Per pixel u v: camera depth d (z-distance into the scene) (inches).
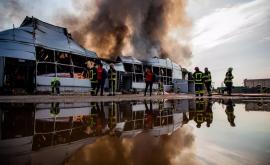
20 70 673.0
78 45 868.6
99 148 63.1
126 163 48.5
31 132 95.0
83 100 385.7
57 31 831.7
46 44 735.1
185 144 68.9
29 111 198.2
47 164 48.5
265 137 82.0
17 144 71.0
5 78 639.8
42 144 70.6
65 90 778.2
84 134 89.2
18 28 709.9
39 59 760.3
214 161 51.2
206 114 177.3
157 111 202.4
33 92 689.0
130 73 1025.5
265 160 52.1
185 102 344.8
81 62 869.8
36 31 737.6
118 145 67.1
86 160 50.9
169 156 54.6
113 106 261.6
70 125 116.3
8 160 51.8
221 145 67.8
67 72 811.4
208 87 657.6
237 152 59.3
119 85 983.0
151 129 102.0
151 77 642.2
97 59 912.9
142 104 296.5
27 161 51.0
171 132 92.6
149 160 50.8
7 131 97.7
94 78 625.0
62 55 814.5
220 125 115.0
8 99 403.9
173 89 1186.0
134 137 81.3
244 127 108.3
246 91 1093.1
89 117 154.4
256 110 214.5
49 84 729.0
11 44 659.4
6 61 641.0
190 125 115.3
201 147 65.0
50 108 231.1
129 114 175.5
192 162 50.1
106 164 47.6
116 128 105.3
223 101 376.5
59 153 58.0
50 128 106.3
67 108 231.8
